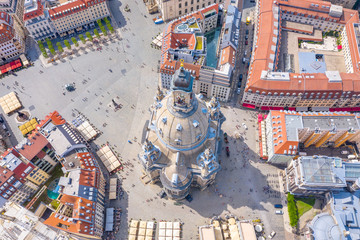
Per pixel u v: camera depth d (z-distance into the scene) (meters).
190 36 183.00
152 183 152.75
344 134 146.00
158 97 141.25
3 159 138.12
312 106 170.75
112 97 182.75
